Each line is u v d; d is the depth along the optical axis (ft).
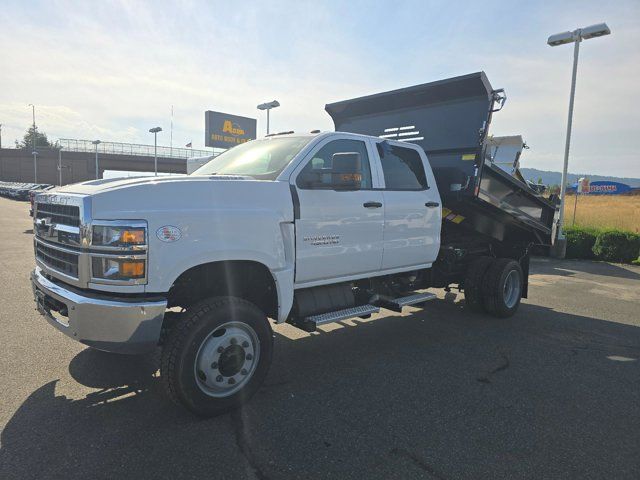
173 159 255.70
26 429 11.14
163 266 11.17
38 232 13.58
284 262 13.73
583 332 20.81
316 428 11.57
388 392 13.84
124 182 12.08
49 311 12.58
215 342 11.94
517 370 15.93
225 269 13.01
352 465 10.02
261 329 12.76
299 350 17.53
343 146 16.10
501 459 10.40
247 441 10.88
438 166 21.12
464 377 15.17
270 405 12.82
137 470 9.63
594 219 77.05
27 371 14.48
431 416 12.37
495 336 19.89
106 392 13.24
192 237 11.64
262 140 17.44
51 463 9.78
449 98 20.79
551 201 25.55
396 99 22.44
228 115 145.69
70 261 11.54
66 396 12.92
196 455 10.23
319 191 14.78
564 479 9.72
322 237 14.89
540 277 35.86
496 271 22.27
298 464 10.00
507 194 22.09
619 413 12.84
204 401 11.71
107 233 10.82
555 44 50.72
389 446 10.82
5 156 281.13
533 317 23.36
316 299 15.43
